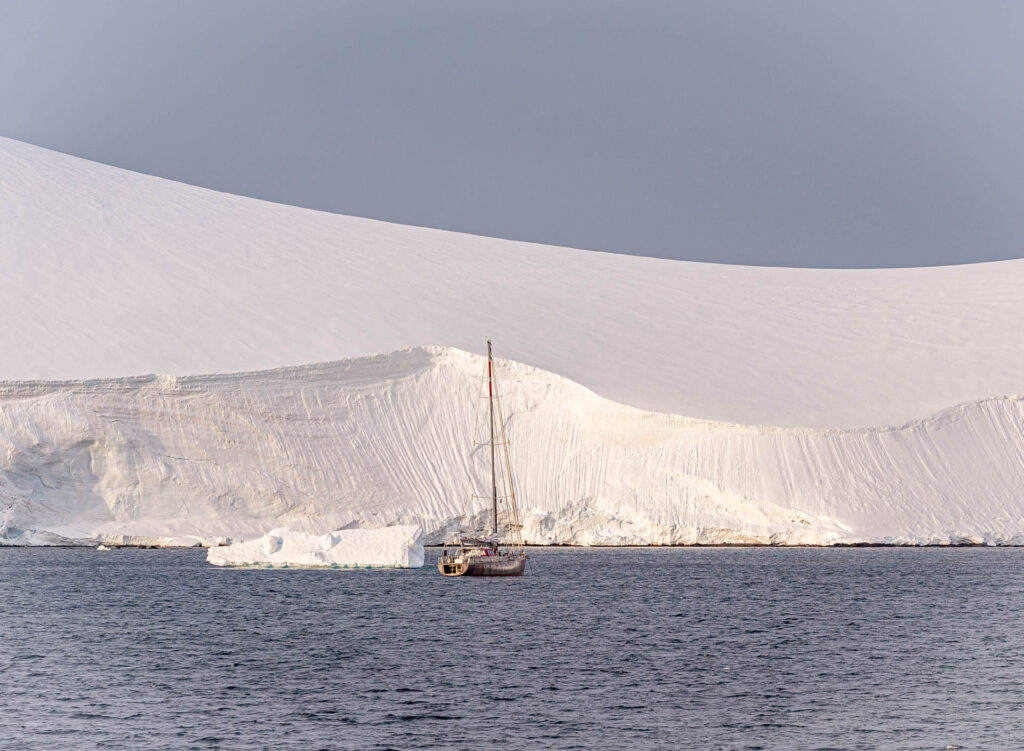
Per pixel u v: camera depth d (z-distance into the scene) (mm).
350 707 116500
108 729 107875
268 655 143500
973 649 150750
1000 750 101688
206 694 121875
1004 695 122625
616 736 106438
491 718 112438
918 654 146875
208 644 151125
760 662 140500
